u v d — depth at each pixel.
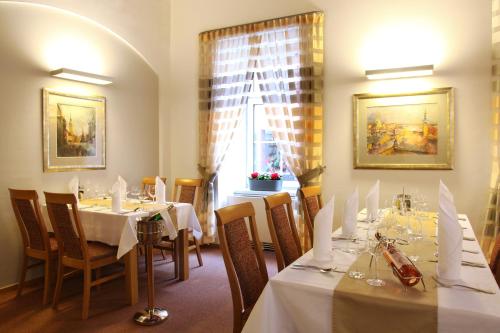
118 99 4.85
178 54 5.58
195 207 4.53
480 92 3.90
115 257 3.32
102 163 4.62
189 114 5.52
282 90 4.76
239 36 5.05
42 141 3.96
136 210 3.58
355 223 2.68
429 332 1.49
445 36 4.02
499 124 3.77
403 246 2.41
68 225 3.11
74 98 4.28
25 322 3.01
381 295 1.60
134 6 5.04
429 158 4.09
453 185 4.02
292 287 1.74
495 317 1.40
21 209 3.43
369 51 4.35
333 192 4.57
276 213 2.71
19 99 3.78
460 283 1.73
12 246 3.73
